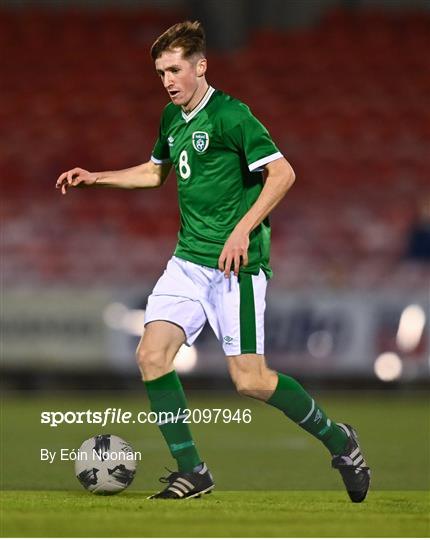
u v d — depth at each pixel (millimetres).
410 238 56438
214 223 18719
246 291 18609
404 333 50281
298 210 61531
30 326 49969
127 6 77938
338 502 18984
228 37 75250
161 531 14383
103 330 49938
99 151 66875
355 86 71812
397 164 66062
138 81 72062
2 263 58250
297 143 67188
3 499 18688
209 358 49375
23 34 75500
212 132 18500
